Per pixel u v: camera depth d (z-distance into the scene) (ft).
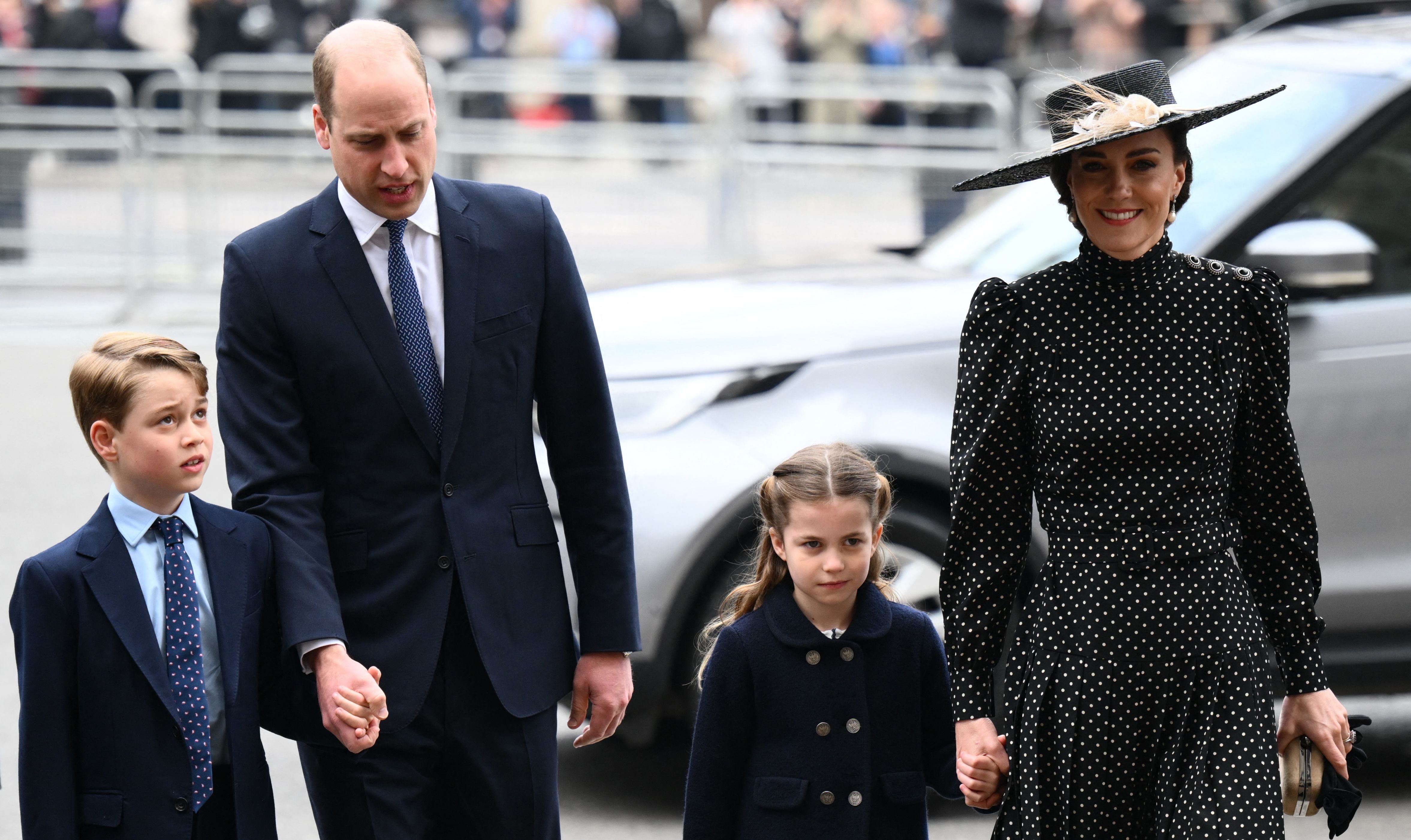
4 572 85.20
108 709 37.32
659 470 58.34
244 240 40.01
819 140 152.66
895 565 58.49
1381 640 60.54
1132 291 36.83
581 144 153.28
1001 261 67.67
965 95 155.12
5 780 64.03
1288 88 64.69
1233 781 35.45
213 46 205.26
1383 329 59.52
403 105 37.42
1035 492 38.09
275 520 38.78
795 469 40.16
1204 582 36.40
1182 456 36.45
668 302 66.23
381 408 39.32
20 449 108.78
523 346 40.63
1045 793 36.86
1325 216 60.70
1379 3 71.05
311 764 39.88
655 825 59.31
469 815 40.22
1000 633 38.60
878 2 234.58
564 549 59.77
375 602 39.24
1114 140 35.94
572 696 42.32
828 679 40.60
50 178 151.74
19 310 150.82
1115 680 36.32
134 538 37.93
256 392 39.32
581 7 250.37
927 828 41.96
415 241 40.11
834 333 60.44
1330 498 59.41
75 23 200.85
